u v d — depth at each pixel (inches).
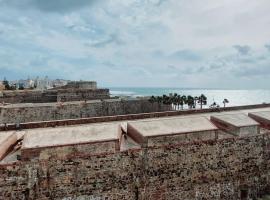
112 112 1197.1
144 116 797.9
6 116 957.2
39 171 477.4
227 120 660.1
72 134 526.9
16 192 466.6
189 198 576.7
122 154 523.2
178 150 565.3
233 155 619.5
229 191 616.4
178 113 855.1
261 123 701.3
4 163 461.4
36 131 532.1
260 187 652.1
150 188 545.0
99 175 509.4
